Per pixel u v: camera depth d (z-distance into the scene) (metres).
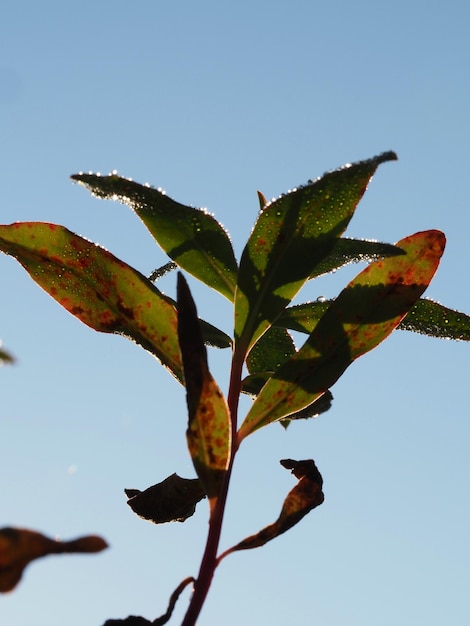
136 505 0.38
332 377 0.38
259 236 0.39
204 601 0.34
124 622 0.34
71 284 0.40
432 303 0.41
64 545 0.28
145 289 0.39
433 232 0.39
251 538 0.35
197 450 0.35
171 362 0.39
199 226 0.40
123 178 0.38
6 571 0.27
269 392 0.38
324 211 0.38
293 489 0.36
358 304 0.39
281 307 0.39
